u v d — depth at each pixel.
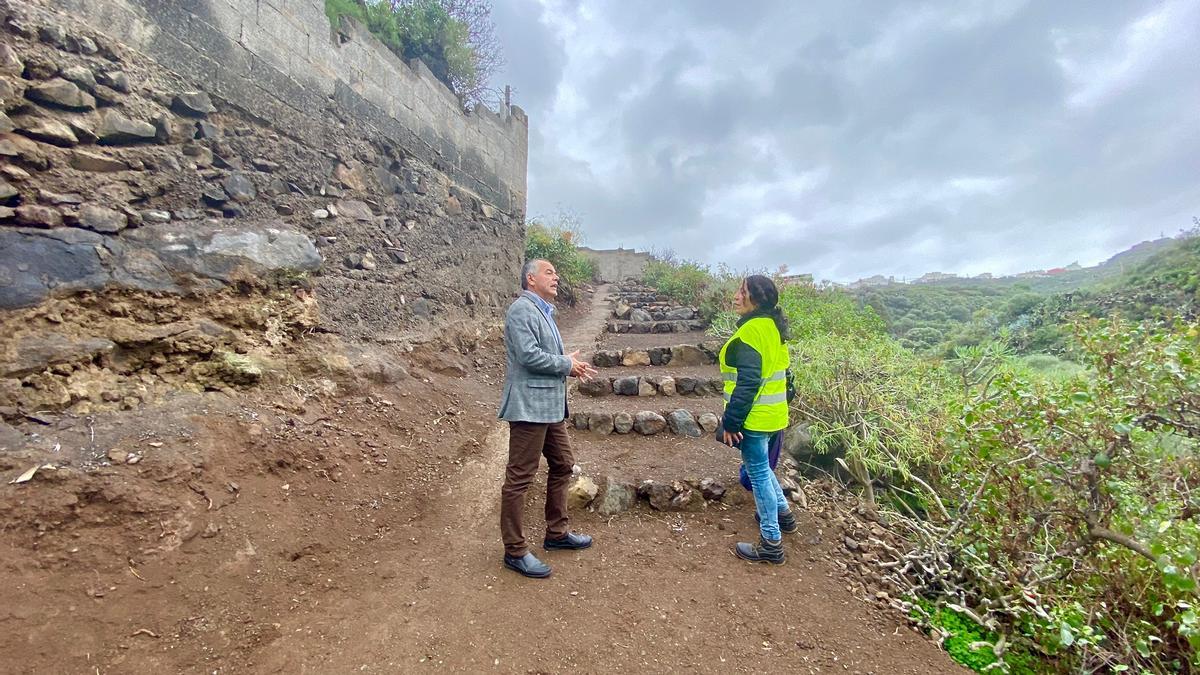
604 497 3.43
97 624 1.88
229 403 3.01
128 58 3.03
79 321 2.62
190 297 3.10
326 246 4.27
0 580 1.85
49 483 2.14
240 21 3.70
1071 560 2.57
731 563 2.92
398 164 5.25
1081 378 3.01
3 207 2.47
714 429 4.51
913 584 2.89
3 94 2.49
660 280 11.52
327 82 4.43
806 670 2.19
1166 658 2.33
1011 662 2.38
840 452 4.25
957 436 2.97
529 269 2.89
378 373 4.11
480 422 4.43
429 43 6.15
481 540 2.98
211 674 1.86
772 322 2.94
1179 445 2.71
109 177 2.91
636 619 2.41
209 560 2.27
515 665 2.06
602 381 5.30
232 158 3.62
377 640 2.12
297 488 2.85
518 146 7.97
